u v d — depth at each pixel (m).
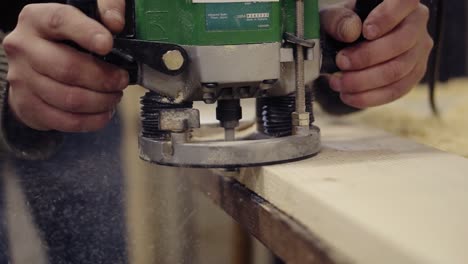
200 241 1.00
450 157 0.78
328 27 0.82
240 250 1.09
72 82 0.73
